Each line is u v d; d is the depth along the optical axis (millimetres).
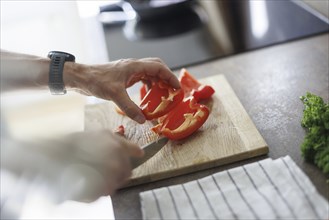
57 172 583
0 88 830
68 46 1958
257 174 615
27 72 804
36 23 1935
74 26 1933
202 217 570
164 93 804
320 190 587
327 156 603
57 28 1945
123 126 819
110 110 882
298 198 559
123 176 600
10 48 1961
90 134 616
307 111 707
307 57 944
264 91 855
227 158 678
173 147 725
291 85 853
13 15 1907
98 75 783
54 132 638
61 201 601
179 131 731
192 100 780
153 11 1260
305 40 1017
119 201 651
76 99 1873
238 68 968
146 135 778
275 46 1023
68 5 1897
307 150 630
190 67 1019
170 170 674
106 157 582
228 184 613
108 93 774
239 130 731
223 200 588
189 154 700
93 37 1286
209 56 1041
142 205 604
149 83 842
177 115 773
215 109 808
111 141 604
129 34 1252
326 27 1044
